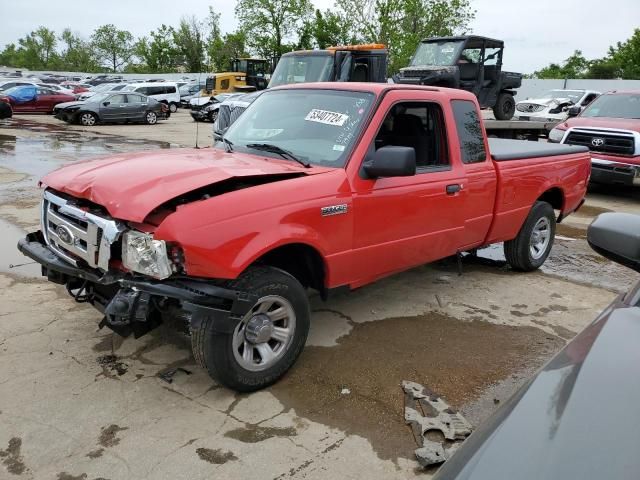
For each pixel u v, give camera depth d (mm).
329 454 3025
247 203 3342
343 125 4188
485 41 17312
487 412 3471
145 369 3811
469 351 4285
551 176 6051
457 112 4934
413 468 2941
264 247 3346
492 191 5273
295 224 3557
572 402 1524
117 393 3512
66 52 90625
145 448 3016
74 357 3922
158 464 2896
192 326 3275
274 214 3436
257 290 3395
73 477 2789
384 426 3285
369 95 4281
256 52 51250
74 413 3291
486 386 3779
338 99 4391
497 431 1510
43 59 90812
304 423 3293
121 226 3240
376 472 2902
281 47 49938
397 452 3062
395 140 4559
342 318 4828
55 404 3369
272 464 2930
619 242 2318
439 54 17266
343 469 2914
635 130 10609
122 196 3262
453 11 35906
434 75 16188
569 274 6367
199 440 3098
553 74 58500
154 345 4137
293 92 4762
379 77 14055
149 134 21594
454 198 4793
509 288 5777
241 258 3242
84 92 36188
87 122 24891
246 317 3439
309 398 3555
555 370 1737
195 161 3838
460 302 5312
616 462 1303
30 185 10227
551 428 1450
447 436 3131
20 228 7195
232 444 3076
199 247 3107
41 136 19453
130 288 3221
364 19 35938
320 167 3963
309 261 3895
